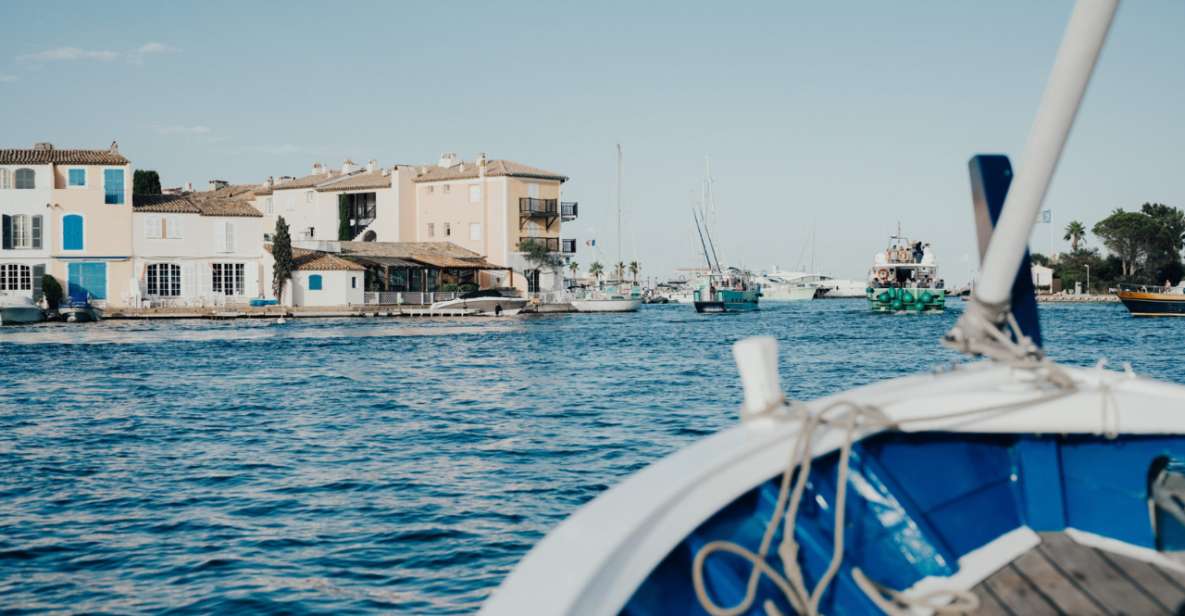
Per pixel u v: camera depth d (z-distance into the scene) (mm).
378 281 78875
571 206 92375
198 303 69312
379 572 10453
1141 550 4191
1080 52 3031
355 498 13844
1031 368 4109
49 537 11805
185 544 11492
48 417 22562
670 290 177750
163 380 30953
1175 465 4449
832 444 3760
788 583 3504
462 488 14516
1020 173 3445
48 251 66188
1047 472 4336
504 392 27797
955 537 4141
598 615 2949
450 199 91125
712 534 3619
